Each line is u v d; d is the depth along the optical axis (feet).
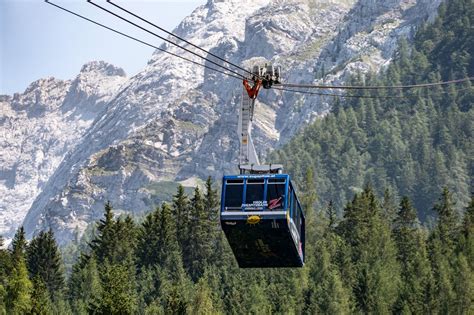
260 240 221.66
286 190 218.18
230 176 220.64
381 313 576.61
